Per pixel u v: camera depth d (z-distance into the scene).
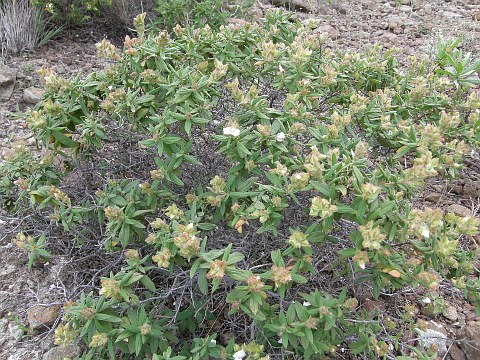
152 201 2.21
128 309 1.98
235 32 2.73
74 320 1.93
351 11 5.87
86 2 4.84
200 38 2.72
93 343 1.82
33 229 2.68
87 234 2.63
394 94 2.70
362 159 2.00
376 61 2.94
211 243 2.26
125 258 2.38
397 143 2.45
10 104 3.97
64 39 4.97
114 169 2.66
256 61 2.67
